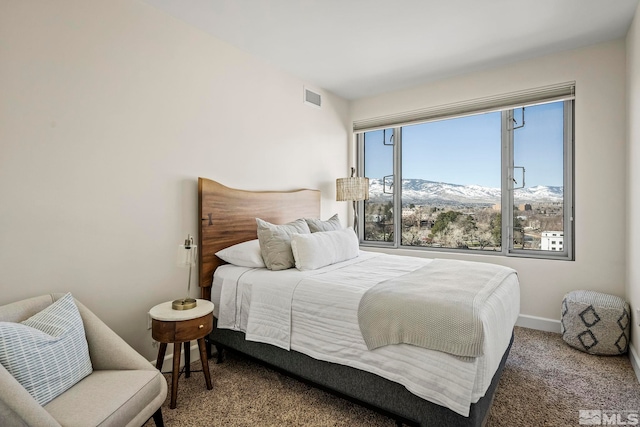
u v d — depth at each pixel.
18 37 1.69
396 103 3.93
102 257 2.02
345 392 1.77
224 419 1.78
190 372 2.27
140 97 2.20
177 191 2.41
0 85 1.63
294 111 3.46
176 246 2.41
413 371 1.52
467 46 2.85
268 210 3.08
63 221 1.85
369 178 4.34
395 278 2.09
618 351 2.45
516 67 3.17
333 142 4.04
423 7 2.28
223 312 2.34
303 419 1.78
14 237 1.68
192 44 2.51
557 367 2.33
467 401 1.36
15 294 1.69
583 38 2.72
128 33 2.13
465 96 3.46
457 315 1.47
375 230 4.30
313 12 2.33
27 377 1.23
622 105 2.72
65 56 1.85
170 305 2.10
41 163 1.77
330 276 2.18
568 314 2.66
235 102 2.84
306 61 3.13
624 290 2.73
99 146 2.00
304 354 1.95
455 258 3.57
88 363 1.52
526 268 3.15
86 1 1.94
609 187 2.78
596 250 2.84
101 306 2.02
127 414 1.32
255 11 2.32
